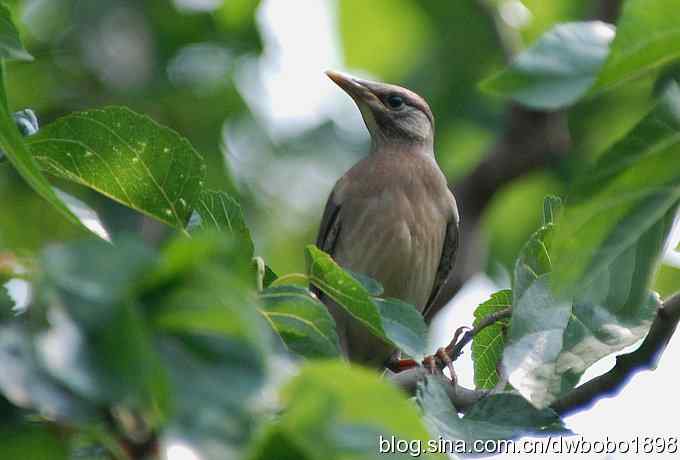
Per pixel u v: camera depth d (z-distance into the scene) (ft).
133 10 48.83
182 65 48.44
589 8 48.14
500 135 50.57
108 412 11.92
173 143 21.63
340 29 50.29
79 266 11.52
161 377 11.27
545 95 14.69
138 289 11.61
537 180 51.49
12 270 13.66
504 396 21.27
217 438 11.39
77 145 21.53
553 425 20.84
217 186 48.65
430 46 51.31
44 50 47.32
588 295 17.17
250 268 20.49
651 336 23.52
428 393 20.31
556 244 16.46
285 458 11.68
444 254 42.24
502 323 26.07
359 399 11.91
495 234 52.42
